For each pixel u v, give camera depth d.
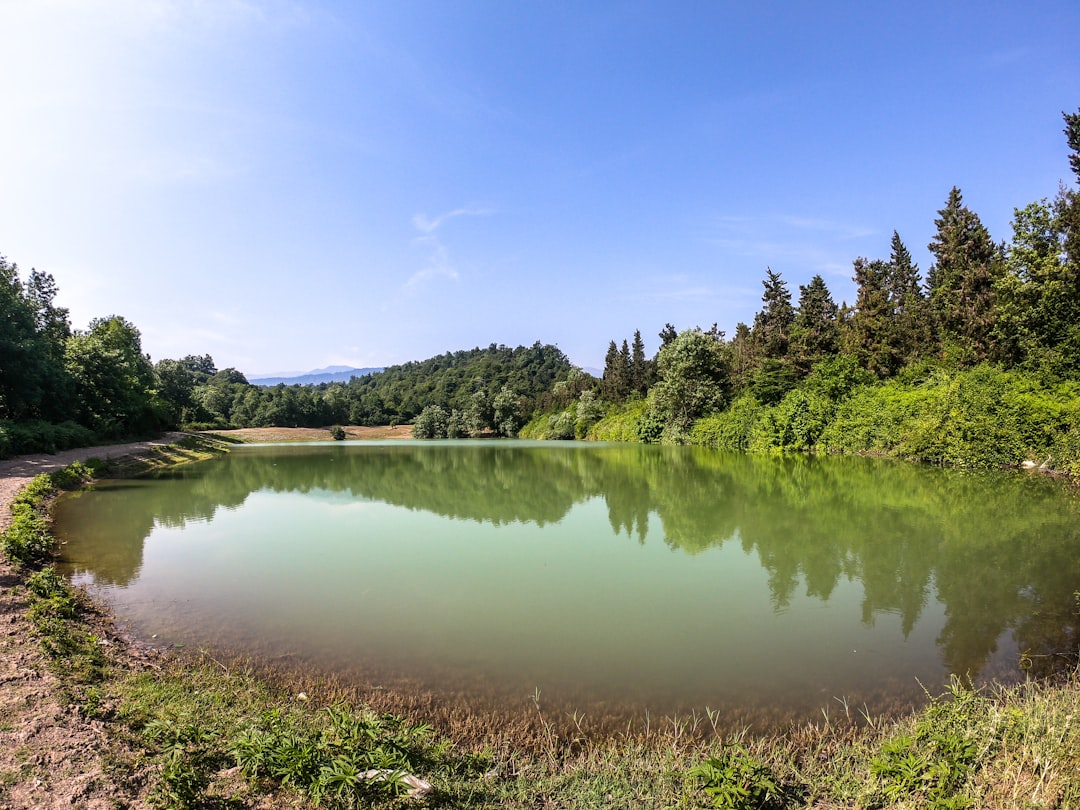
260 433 73.94
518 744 5.24
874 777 4.44
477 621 8.59
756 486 22.59
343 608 9.11
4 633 6.68
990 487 20.45
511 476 28.31
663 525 15.69
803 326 48.78
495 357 148.25
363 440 74.31
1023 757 4.33
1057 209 27.30
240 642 7.64
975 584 10.19
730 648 7.64
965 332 34.53
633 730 5.57
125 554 12.59
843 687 6.53
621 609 9.12
